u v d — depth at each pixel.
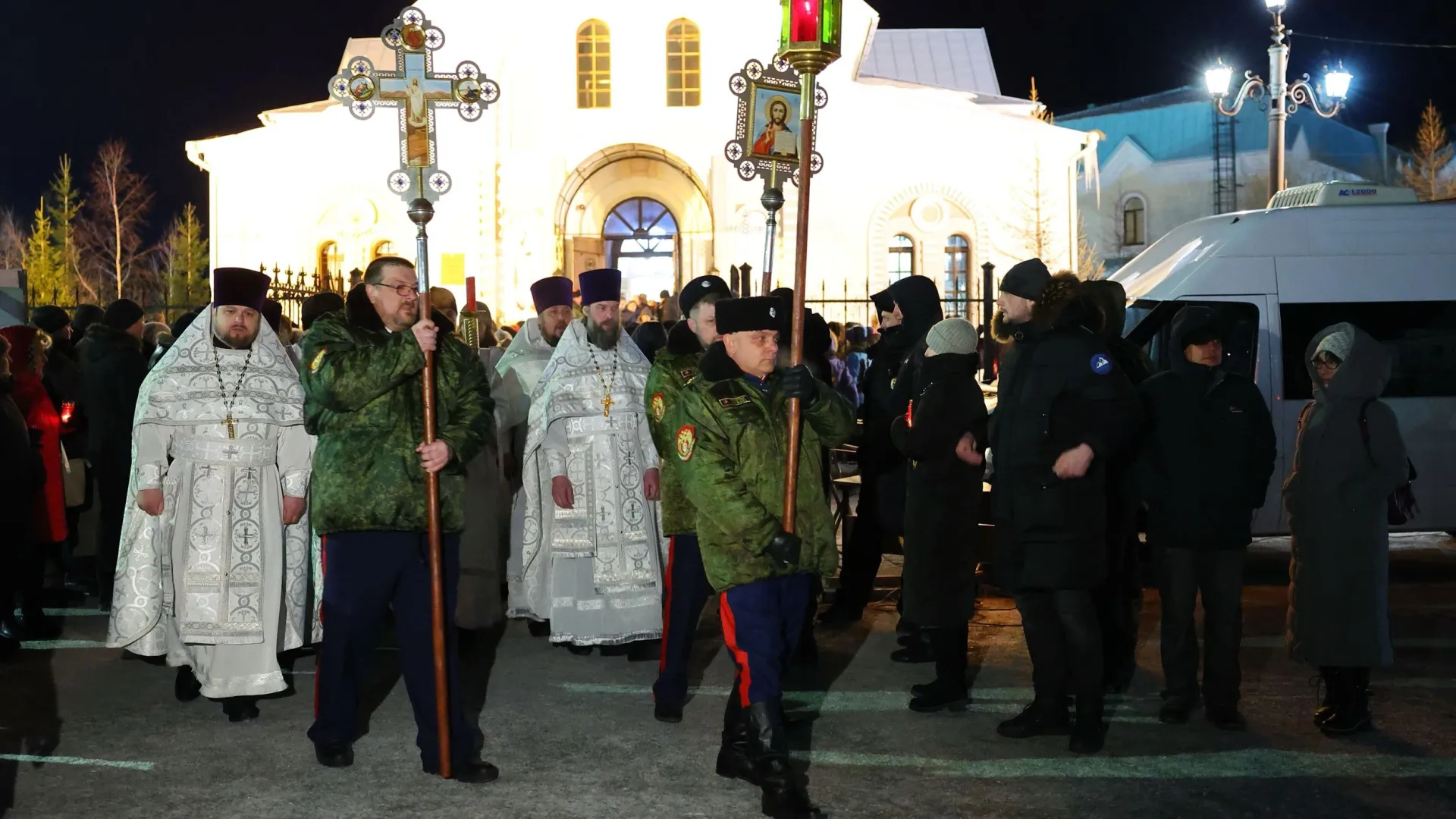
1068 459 5.78
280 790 5.51
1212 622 6.30
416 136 5.87
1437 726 6.32
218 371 6.49
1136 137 50.12
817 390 5.39
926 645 7.72
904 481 8.17
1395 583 10.00
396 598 5.68
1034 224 27.38
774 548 4.98
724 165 27.28
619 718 6.57
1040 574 5.89
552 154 27.05
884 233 27.53
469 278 10.82
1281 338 10.25
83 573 10.30
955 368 6.51
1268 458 6.20
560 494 7.58
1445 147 44.78
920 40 35.25
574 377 7.72
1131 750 5.99
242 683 6.43
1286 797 5.36
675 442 5.20
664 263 29.81
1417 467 10.20
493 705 6.81
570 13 27.64
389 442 5.57
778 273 27.39
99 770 5.78
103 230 51.69
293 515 6.59
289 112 29.11
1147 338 10.41
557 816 5.21
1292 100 18.22
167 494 6.51
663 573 7.93
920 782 5.57
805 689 7.14
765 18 27.58
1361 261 10.34
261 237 27.16
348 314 5.76
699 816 5.20
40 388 8.71
